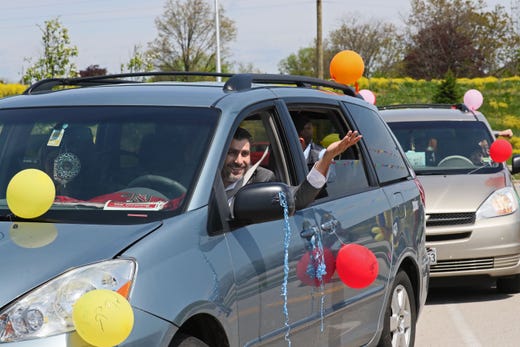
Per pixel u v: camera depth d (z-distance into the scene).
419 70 85.12
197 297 4.12
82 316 3.52
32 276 3.78
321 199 5.65
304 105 5.93
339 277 5.61
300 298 5.11
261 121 5.37
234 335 4.41
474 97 12.23
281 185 4.65
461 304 9.86
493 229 9.93
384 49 84.12
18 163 5.02
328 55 86.06
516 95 59.94
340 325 5.68
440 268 9.95
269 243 4.82
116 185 4.62
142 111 5.06
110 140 4.91
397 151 7.37
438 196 10.16
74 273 3.79
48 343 3.60
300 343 5.14
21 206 4.27
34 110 5.34
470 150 11.29
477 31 85.56
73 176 4.72
